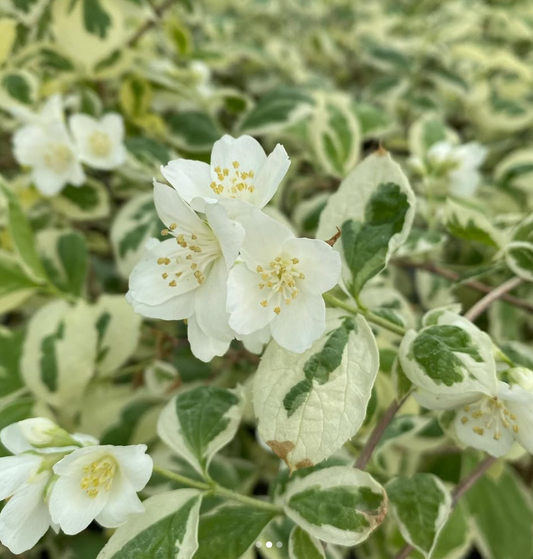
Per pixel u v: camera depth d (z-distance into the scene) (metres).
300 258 0.14
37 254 0.25
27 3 0.28
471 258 0.29
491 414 0.15
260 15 0.56
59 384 0.23
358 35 0.50
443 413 0.17
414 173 0.32
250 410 0.24
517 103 0.40
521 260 0.19
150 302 0.14
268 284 0.14
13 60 0.31
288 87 0.33
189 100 0.36
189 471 0.23
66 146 0.28
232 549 0.16
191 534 0.15
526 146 0.40
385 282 0.27
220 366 0.28
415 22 0.51
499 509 0.25
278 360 0.14
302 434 0.14
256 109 0.32
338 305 0.16
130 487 0.14
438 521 0.17
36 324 0.23
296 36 0.56
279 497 0.19
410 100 0.42
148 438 0.25
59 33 0.29
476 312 0.18
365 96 0.43
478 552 0.30
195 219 0.14
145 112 0.34
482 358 0.14
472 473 0.17
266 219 0.13
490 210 0.32
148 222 0.27
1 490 0.13
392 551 0.24
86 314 0.24
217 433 0.17
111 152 0.29
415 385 0.15
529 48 0.51
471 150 0.30
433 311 0.16
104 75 0.32
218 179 0.15
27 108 0.30
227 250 0.13
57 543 0.27
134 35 0.35
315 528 0.14
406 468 0.26
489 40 0.52
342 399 0.14
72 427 0.25
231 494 0.16
